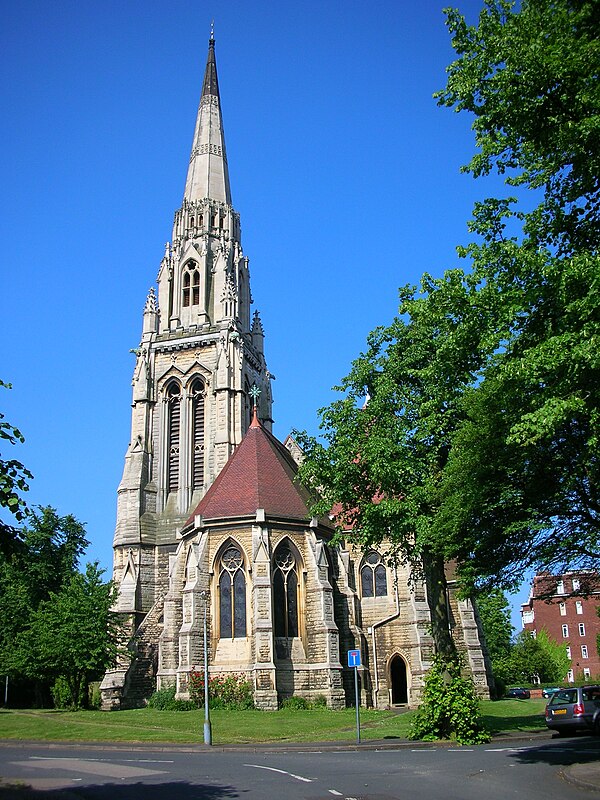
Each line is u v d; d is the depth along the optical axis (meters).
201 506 60.59
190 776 22.91
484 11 22.42
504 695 75.12
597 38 19.67
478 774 21.84
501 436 24.97
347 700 55.31
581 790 18.53
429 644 59.69
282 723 42.56
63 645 56.94
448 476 33.38
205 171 89.00
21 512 18.34
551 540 30.08
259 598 51.69
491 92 21.73
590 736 35.03
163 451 75.00
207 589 53.66
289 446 77.81
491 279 22.83
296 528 55.69
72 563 80.38
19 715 51.56
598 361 17.48
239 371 75.69
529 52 20.00
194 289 81.19
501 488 27.23
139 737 38.41
